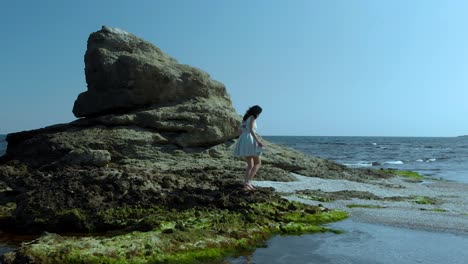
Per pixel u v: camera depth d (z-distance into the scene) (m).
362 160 42.41
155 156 16.27
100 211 9.11
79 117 19.94
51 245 6.69
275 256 7.01
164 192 10.20
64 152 15.61
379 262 6.71
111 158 15.76
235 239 7.72
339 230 8.79
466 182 20.80
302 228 8.77
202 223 8.30
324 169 18.66
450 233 8.62
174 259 6.76
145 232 7.62
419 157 49.31
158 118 17.44
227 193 10.38
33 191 10.20
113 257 6.56
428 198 13.50
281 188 13.38
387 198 13.11
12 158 17.06
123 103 18.47
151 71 18.55
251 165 11.02
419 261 6.79
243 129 11.00
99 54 19.22
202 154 17.19
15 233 9.14
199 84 19.72
